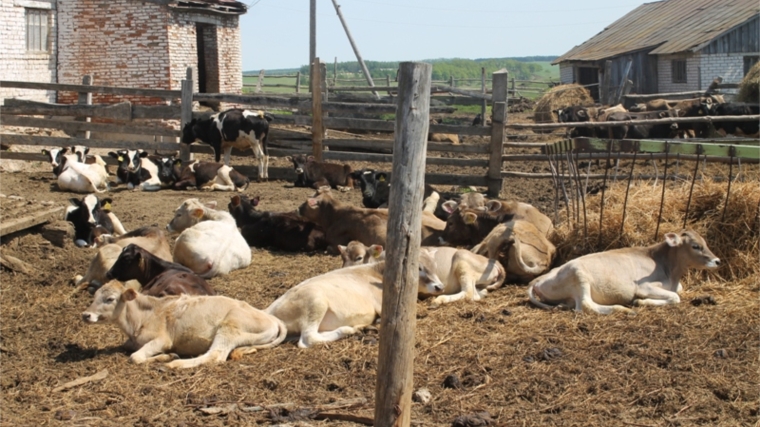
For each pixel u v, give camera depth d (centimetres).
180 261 936
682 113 2117
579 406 561
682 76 3541
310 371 627
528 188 1555
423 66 457
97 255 892
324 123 1641
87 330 755
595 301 766
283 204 1411
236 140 1675
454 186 1562
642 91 3669
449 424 539
